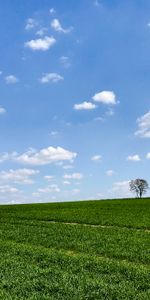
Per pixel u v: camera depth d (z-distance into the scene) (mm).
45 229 42312
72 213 66625
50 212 69750
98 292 15633
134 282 17719
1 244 29906
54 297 15148
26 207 88250
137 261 24469
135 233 38781
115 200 109562
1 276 18391
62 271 19422
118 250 27391
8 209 81750
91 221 51688
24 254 25047
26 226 46062
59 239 33469
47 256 23938
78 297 15055
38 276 18453
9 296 14867
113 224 48531
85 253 26922
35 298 14688
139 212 67625
